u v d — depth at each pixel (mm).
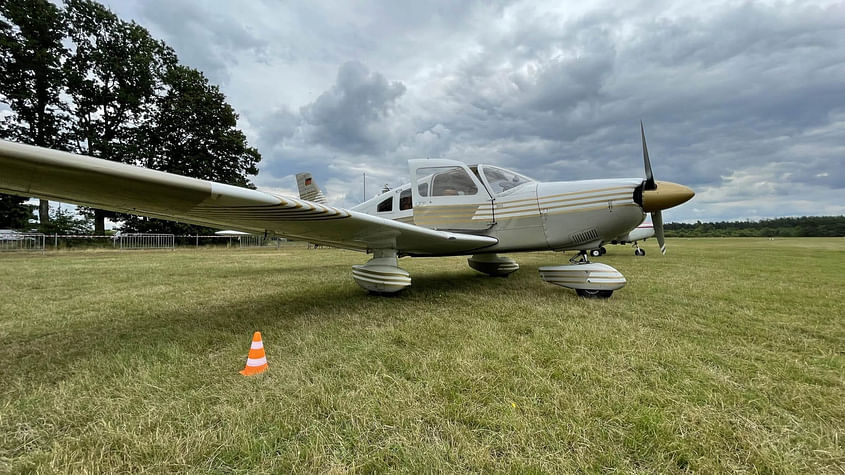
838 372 1983
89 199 2400
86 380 1919
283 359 2225
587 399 1630
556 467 1176
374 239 4102
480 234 4957
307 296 4445
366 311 3531
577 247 4578
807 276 6250
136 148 21547
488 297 4211
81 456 1266
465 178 5141
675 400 1628
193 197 2334
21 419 1541
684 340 2535
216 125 25125
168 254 14594
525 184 4910
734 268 7637
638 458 1234
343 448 1297
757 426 1418
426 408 1557
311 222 3281
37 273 7047
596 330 2746
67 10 20641
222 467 1211
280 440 1359
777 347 2432
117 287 5301
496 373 1933
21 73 19109
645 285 5172
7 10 18656
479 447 1278
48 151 1695
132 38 22688
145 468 1194
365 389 1746
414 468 1171
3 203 19547
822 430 1402
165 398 1706
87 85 20969
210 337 2705
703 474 1152
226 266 8812
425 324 2977
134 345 2533
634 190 4191
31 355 2357
